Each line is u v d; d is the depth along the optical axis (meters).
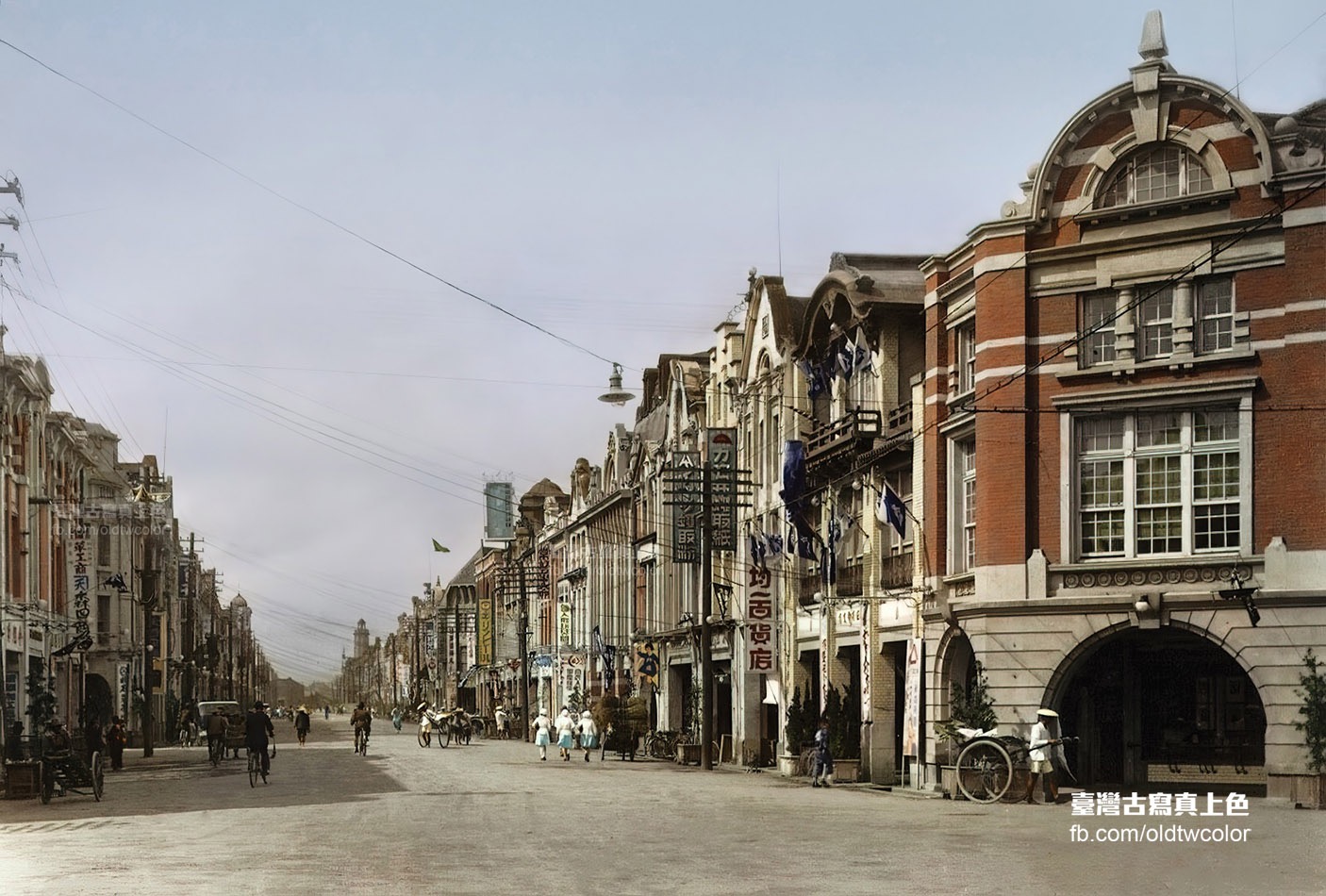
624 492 74.25
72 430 61.66
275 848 19.70
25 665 48.84
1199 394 30.53
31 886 15.48
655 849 19.42
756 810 26.83
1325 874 16.19
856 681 42.00
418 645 175.38
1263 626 29.52
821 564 42.47
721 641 55.38
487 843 20.25
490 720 98.25
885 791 34.88
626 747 55.12
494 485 122.62
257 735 36.88
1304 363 29.69
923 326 39.91
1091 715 32.50
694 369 63.75
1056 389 32.12
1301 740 28.97
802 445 44.16
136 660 82.88
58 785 34.94
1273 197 30.27
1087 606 31.12
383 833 22.00
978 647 32.44
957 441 35.28
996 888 15.00
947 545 35.34
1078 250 31.98
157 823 24.73
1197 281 31.03
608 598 77.62
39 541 52.94
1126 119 32.03
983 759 29.92
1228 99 30.70
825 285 41.75
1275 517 29.70
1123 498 31.41
